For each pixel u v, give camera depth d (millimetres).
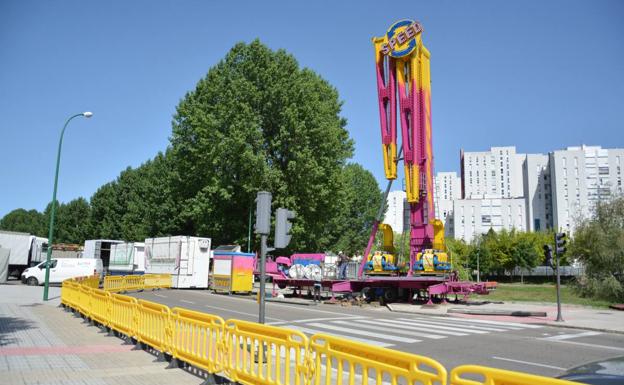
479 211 152125
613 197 35625
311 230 38844
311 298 28734
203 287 33906
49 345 10703
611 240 32375
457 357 10148
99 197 65188
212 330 7379
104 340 11469
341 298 28312
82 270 37031
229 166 36844
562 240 18766
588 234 33750
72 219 75750
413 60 26141
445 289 24312
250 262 30672
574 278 35625
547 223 149375
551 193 147250
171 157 45750
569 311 23344
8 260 38719
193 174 40312
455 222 153125
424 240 25922
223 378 7254
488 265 86188
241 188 36906
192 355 7855
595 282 32469
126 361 8977
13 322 14617
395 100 27422
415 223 26250
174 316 8617
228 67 40094
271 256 37062
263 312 9789
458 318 19547
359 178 75875
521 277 87000
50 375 7680
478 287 25078
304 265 29688
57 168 24312
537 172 152750
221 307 20859
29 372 7867
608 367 4207
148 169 62156
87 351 9977
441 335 13500
